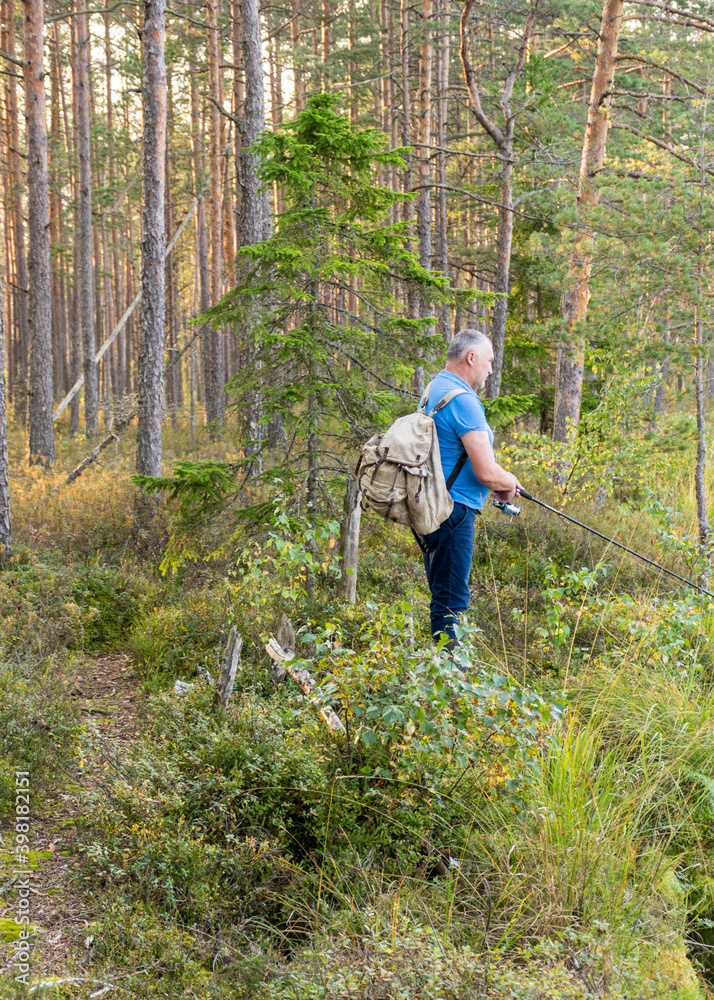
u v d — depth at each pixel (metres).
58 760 4.27
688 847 3.98
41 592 7.04
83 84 18.58
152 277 9.49
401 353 7.02
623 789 4.00
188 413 25.75
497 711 3.19
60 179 27.95
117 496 10.16
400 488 3.49
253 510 6.70
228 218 22.72
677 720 4.70
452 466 3.63
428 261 16.33
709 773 4.45
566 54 18.75
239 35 19.72
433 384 3.75
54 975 2.66
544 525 8.77
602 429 8.68
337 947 2.77
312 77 23.36
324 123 6.52
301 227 6.60
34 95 14.18
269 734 4.07
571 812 3.54
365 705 3.38
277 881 3.39
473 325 28.38
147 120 9.47
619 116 16.64
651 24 17.61
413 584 7.35
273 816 3.58
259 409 7.02
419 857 3.44
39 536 8.67
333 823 3.57
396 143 21.80
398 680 3.40
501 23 16.27
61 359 35.03
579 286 10.80
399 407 7.76
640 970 2.88
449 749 3.33
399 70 21.67
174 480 6.62
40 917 3.01
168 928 2.92
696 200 7.48
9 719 4.46
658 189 7.97
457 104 26.45
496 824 3.60
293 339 6.40
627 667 5.17
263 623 5.88
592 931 2.84
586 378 14.40
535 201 15.26
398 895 2.96
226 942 2.92
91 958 2.77
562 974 2.54
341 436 7.23
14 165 26.11
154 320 9.48
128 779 3.78
